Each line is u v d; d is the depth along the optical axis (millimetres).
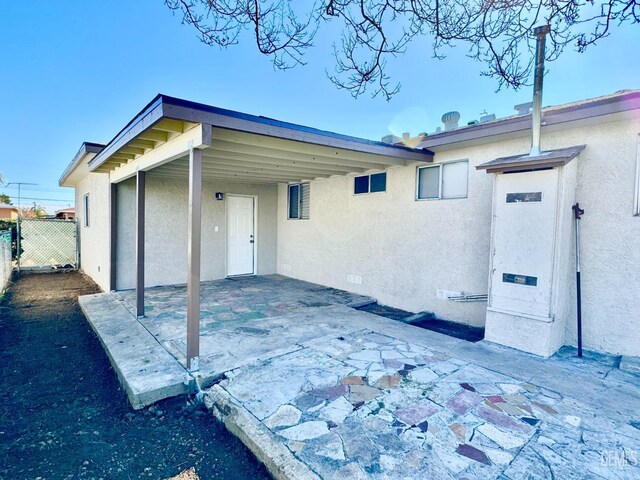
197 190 3479
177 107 3102
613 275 3910
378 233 6734
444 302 5645
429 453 2205
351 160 5625
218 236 8727
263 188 9484
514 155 4723
